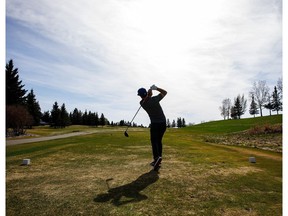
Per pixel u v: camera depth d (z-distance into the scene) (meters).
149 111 5.57
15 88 54.44
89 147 10.33
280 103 72.81
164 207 3.29
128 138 17.09
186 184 4.33
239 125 51.81
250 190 4.00
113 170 5.49
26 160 6.41
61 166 6.08
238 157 7.62
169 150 9.26
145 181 4.52
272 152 10.32
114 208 3.26
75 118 114.25
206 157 7.43
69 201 3.53
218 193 3.85
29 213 3.13
